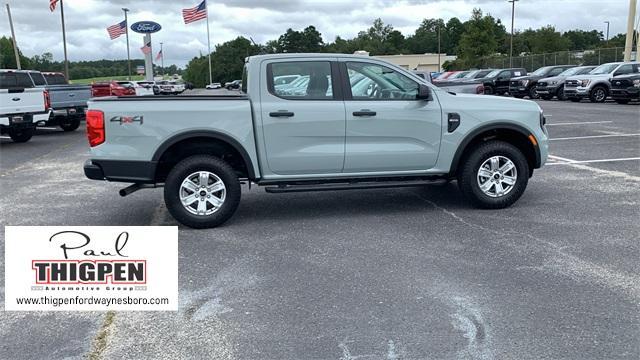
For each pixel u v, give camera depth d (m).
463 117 6.68
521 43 93.94
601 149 11.41
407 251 5.53
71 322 4.11
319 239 5.98
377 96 6.56
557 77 28.41
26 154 13.02
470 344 3.71
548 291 4.50
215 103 6.22
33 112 14.50
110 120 6.09
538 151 6.98
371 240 5.90
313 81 6.42
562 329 3.88
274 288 4.68
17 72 16.38
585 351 3.60
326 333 3.89
